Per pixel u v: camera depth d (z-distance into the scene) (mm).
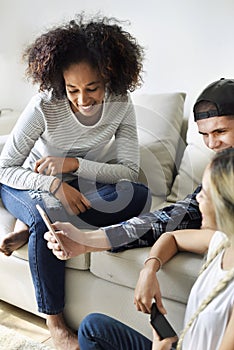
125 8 2637
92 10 2732
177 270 1504
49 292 1749
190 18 2457
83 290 1778
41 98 1777
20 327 1925
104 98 1729
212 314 1068
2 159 1901
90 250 1619
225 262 1124
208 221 1061
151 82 2672
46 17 2904
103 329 1307
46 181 1775
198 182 1891
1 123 2852
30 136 1829
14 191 1895
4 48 3146
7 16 3066
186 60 2529
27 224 1793
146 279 1410
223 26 2377
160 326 1247
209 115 1371
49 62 1705
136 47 1858
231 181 932
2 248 1799
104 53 1688
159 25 2557
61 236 1579
